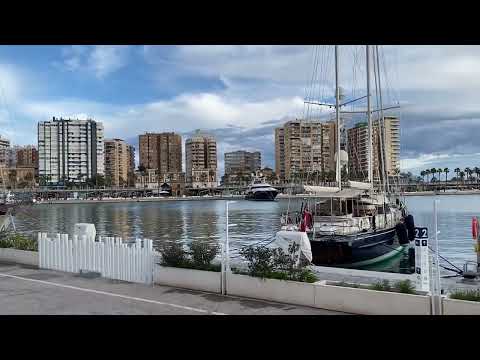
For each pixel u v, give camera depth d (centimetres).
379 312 788
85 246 1220
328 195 2281
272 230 5550
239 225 6444
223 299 927
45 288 1041
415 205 10706
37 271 1273
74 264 1245
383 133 3225
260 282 924
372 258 2261
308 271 928
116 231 5812
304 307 860
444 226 5278
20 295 972
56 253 1292
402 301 771
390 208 2952
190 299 927
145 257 1089
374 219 2434
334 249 2077
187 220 7769
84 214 10700
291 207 11575
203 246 1088
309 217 2228
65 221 8106
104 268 1173
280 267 938
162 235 5134
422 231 866
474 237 1348
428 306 751
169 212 10906
